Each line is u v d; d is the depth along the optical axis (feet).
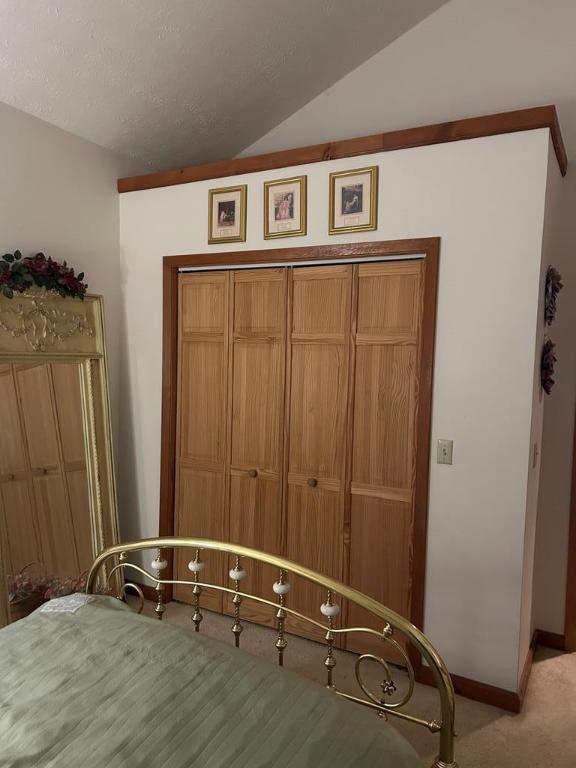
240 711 3.86
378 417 7.91
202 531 9.45
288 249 8.31
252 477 8.91
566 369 8.49
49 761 3.37
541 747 6.43
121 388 10.05
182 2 7.13
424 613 7.63
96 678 4.14
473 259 7.11
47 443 8.32
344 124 9.86
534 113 6.63
